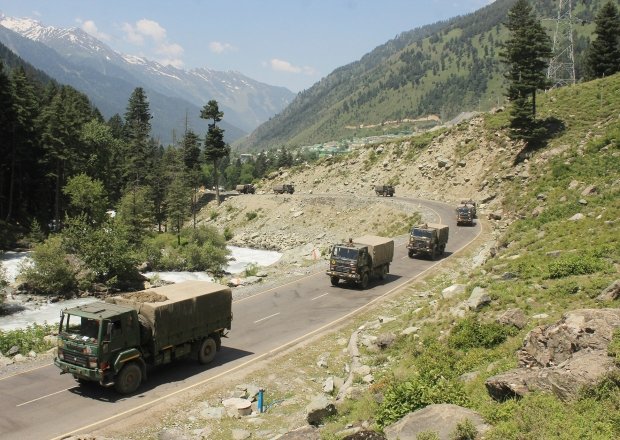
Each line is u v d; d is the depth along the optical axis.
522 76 68.50
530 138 68.56
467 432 10.55
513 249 29.73
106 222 55.56
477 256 41.81
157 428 15.83
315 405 15.41
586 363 11.34
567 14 95.56
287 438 12.34
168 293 20.80
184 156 120.38
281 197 95.88
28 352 22.39
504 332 17.23
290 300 31.83
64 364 17.77
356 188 98.56
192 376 20.02
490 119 87.75
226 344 24.05
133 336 18.19
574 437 9.65
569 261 21.55
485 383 12.70
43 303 41.69
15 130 74.62
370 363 20.17
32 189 82.50
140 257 57.03
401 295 32.69
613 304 16.81
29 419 16.03
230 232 91.44
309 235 80.88
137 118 134.88
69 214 81.62
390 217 73.62
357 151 109.81
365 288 34.75
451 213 68.06
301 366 21.56
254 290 34.38
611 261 21.44
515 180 66.25
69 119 82.94
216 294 21.48
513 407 11.22
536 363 13.41
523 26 70.50
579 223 29.08
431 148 93.31
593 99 71.44
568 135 65.69
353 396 16.44
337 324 27.06
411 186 88.88
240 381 19.70
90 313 17.70
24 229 74.38
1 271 45.28
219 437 15.23
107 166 97.25
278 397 18.67
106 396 17.89
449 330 19.22
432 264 42.47
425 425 11.26
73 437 14.10
